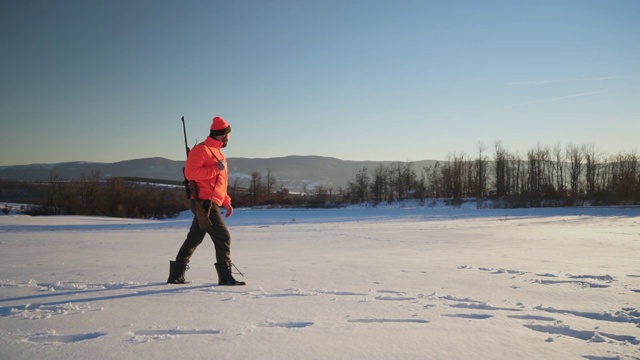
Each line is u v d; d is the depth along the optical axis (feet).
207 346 7.63
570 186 205.98
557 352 7.45
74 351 7.30
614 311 10.79
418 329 8.91
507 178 232.94
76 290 13.60
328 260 24.80
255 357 7.07
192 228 15.33
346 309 10.82
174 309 10.73
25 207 207.31
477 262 23.66
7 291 13.41
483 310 10.87
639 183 174.81
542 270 19.93
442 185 240.94
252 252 31.48
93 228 84.79
